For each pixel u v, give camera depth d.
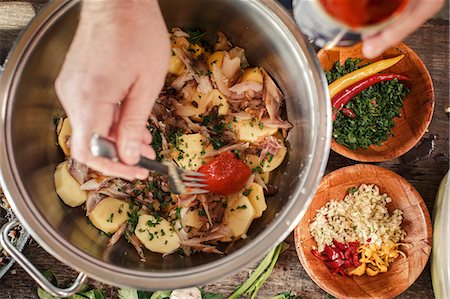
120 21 0.44
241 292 0.60
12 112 0.48
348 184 0.60
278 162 0.55
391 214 0.62
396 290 0.59
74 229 0.52
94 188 0.53
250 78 0.55
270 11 0.50
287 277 0.62
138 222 0.54
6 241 0.51
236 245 0.53
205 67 0.56
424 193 0.64
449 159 0.65
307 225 0.60
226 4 0.52
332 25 0.37
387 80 0.63
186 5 0.54
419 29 0.66
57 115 0.56
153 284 0.47
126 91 0.43
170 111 0.55
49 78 0.53
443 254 0.58
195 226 0.53
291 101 0.55
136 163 0.43
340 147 0.59
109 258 0.50
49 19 0.48
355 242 0.60
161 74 0.46
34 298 0.61
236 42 0.58
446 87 0.66
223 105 0.55
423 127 0.61
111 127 0.42
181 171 0.50
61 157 0.56
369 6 0.36
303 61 0.50
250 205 0.53
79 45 0.43
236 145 0.55
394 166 0.65
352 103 0.63
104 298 0.60
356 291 0.59
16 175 0.48
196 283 0.47
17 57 0.48
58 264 0.61
